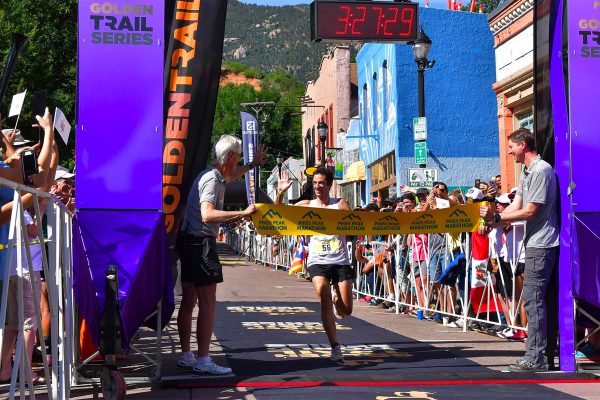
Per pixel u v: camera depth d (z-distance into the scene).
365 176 31.03
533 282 7.11
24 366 4.55
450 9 24.12
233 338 9.45
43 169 5.42
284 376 6.80
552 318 7.20
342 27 11.86
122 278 6.26
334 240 7.81
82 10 6.51
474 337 9.71
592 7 7.12
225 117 79.62
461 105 23.69
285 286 18.64
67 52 25.97
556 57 7.29
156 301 6.46
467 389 6.24
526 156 7.30
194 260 6.92
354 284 15.69
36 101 5.84
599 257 7.03
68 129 6.27
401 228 7.70
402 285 12.67
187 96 7.34
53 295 5.33
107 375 5.74
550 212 7.12
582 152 7.04
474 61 23.75
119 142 6.49
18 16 21.48
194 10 7.36
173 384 6.45
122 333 6.07
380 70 27.09
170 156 7.29
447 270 10.52
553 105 7.31
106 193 6.45
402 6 11.90
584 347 7.86
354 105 40.84
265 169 67.62
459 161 23.67
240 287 18.20
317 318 11.70
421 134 15.14
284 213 7.42
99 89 6.50
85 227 6.37
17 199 4.28
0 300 4.29
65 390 5.80
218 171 7.09
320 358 7.91
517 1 19.81
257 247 32.34
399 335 9.84
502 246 9.59
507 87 20.66
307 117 49.41
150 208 6.48
